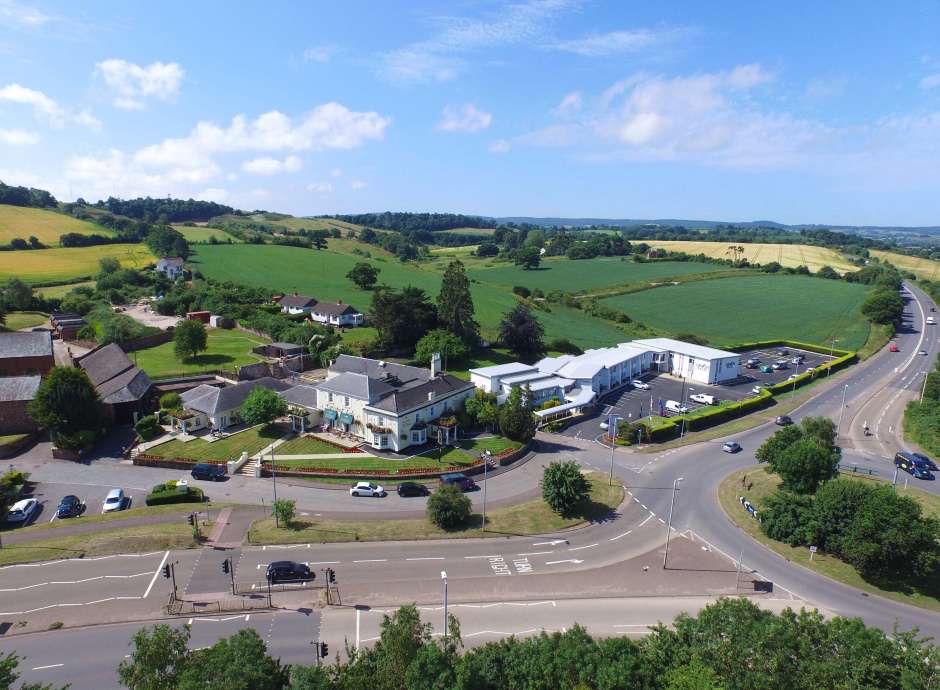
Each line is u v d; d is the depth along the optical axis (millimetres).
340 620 46938
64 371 79312
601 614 49531
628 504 69062
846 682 32969
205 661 30906
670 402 106125
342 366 100062
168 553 55188
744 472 78438
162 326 146125
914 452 86500
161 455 77688
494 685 33188
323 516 63469
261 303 162500
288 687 31578
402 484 69688
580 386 108938
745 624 36875
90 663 41250
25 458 77562
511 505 67625
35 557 53531
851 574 55844
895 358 143250
